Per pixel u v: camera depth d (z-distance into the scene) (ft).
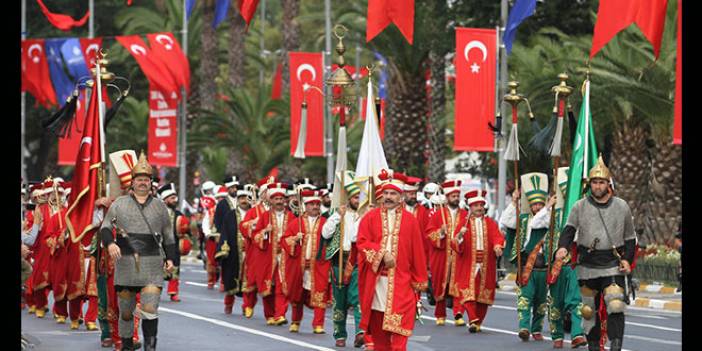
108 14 388.57
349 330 107.86
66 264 107.45
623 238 78.95
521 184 101.04
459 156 307.78
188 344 95.04
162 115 225.35
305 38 407.03
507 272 184.24
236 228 123.85
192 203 311.68
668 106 172.96
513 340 100.12
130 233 79.87
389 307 78.23
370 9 134.82
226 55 361.30
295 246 104.73
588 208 79.05
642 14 122.72
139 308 80.33
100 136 86.79
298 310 105.50
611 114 186.39
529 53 201.36
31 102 379.76
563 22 216.74
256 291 117.80
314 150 194.29
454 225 112.16
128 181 85.81
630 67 174.29
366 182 90.63
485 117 157.89
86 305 129.08
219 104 300.81
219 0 199.11
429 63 226.58
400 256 78.64
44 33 383.86
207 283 169.37
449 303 120.37
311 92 194.18
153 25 331.36
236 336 101.30
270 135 264.72
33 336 97.09
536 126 101.96
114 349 89.86
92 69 89.10
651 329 109.70
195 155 313.53
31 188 117.80
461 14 215.10
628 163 188.14
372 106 92.94
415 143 225.76
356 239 80.18
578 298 92.73
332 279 94.68
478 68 157.69
